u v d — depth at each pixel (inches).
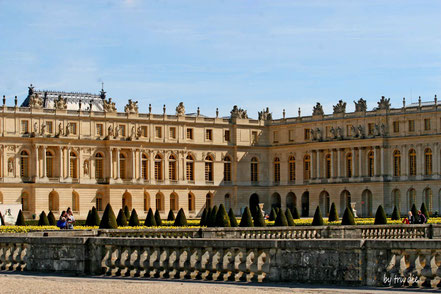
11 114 7126.0
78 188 7411.4
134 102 7755.9
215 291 1663.4
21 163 7185.0
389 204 7421.3
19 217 5315.0
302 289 1673.2
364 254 1728.6
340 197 7706.7
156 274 1973.4
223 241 1878.7
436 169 7135.8
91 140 7465.6
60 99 7406.5
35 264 2151.8
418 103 7716.5
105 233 3004.4
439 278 1675.7
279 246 1806.1
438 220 5364.2
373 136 7485.2
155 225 5014.8
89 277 2018.9
